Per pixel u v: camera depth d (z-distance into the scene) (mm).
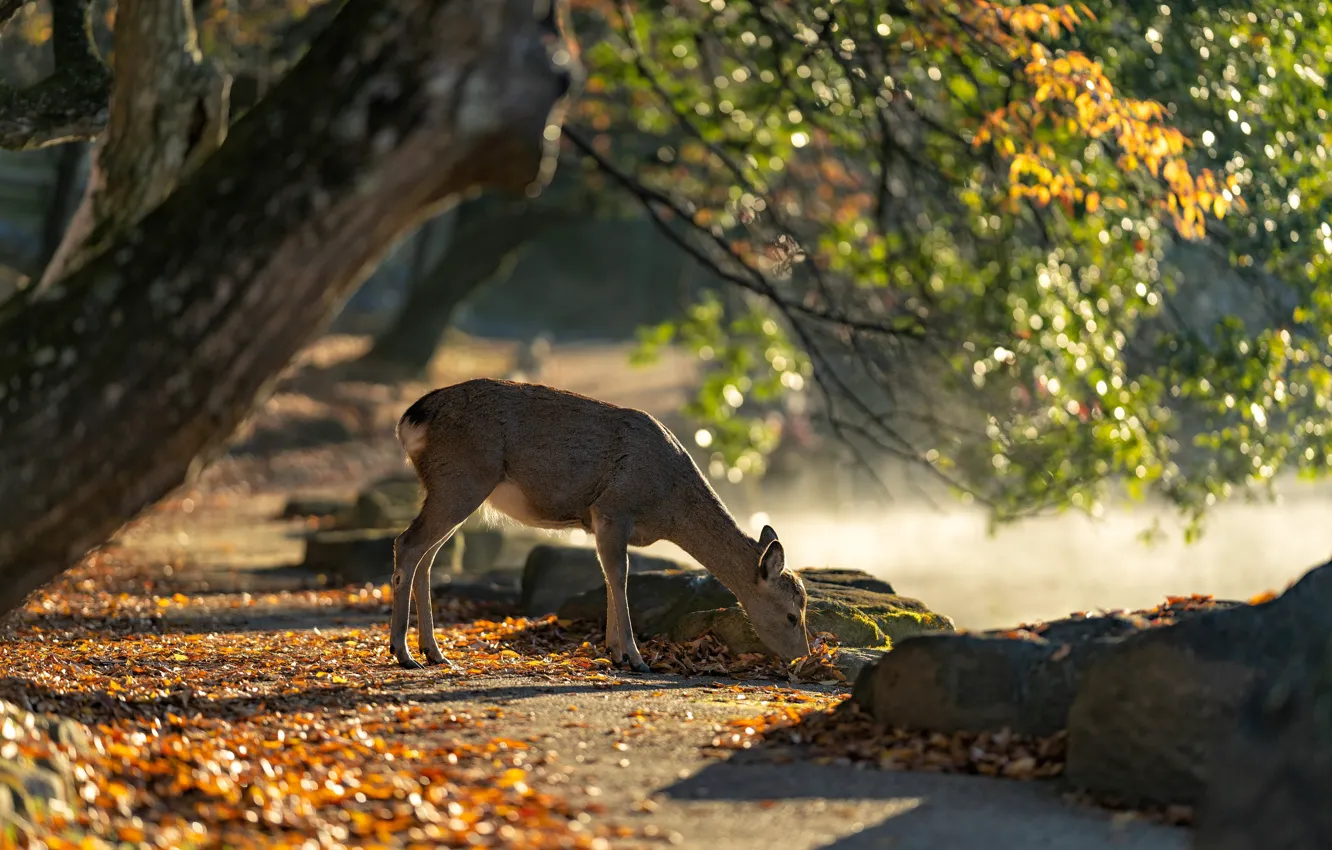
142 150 11820
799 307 17578
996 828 6965
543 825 6926
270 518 31531
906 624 13898
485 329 80375
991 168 18188
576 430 12172
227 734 8805
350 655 12734
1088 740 7621
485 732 9094
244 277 6539
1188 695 7312
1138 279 18391
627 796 7559
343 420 45000
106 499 6570
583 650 13445
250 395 6801
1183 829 6965
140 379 6465
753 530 36250
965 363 19359
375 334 63531
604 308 85250
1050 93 15266
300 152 6582
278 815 6973
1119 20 17141
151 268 6523
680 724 9391
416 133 6609
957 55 16703
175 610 17047
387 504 27062
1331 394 18719
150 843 6570
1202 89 16828
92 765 7547
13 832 6227
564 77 6852
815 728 9016
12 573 6480
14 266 49969
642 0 21484
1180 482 19062
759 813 7230
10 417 6344
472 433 11891
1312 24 16562
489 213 54469
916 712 8719
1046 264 18766
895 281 20484
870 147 19562
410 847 6598
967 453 20047
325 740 8742
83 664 11805
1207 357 17969
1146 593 28359
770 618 12461
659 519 12492
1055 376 18641
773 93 19953
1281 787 6551
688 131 20578
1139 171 17266
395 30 6598
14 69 30828
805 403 42688
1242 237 17266
